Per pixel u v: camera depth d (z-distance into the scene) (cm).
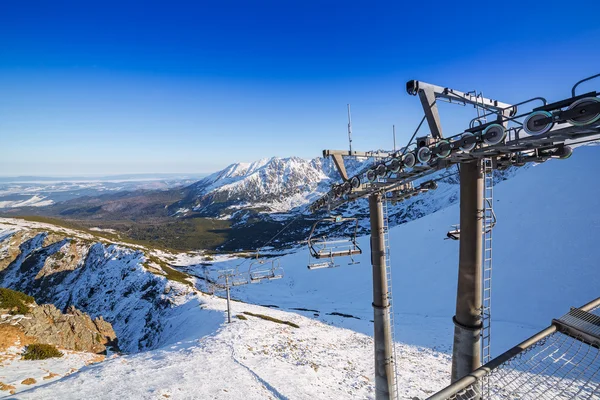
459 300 730
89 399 1442
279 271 8869
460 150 638
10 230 11319
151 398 1459
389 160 926
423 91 762
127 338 4538
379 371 1188
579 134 475
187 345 2572
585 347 432
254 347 2539
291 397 1708
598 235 4759
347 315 5091
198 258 14188
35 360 2164
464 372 721
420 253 7081
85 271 8250
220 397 1559
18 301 2756
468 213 705
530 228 5716
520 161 693
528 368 409
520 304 4225
